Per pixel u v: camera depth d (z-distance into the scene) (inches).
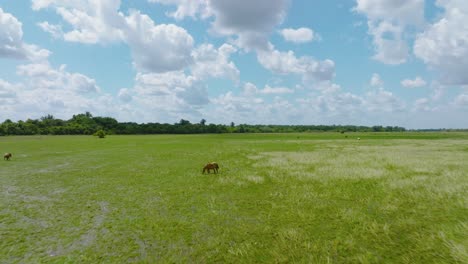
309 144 2110.0
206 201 487.5
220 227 357.4
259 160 1082.7
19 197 531.2
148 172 823.7
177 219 392.8
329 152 1347.2
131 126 6692.9
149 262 268.4
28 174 798.5
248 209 434.0
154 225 369.7
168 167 927.0
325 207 429.7
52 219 400.5
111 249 298.7
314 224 357.7
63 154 1401.3
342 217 378.9
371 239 303.7
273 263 260.8
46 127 5718.5
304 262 259.4
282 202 466.9
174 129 6879.9
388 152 1294.3
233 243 307.4
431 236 297.0
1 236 338.0
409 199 452.4
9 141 2812.5
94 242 317.7
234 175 743.7
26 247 306.3
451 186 515.5
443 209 388.2
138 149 1733.5
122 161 1100.5
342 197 486.6
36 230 357.4
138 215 414.6
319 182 621.0
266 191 551.2
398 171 724.7
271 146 1926.7
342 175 687.7
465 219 339.6
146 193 556.7
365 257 262.4
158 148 1825.8
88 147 1919.3
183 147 1918.1
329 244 295.7
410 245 282.0
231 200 490.3
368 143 2148.1
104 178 728.3
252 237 322.3
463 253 248.2
